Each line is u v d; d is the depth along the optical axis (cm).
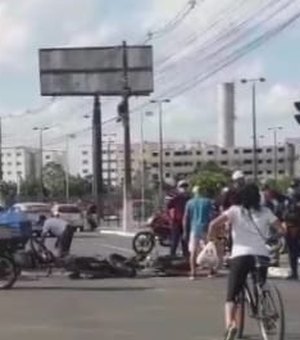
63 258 2195
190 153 15738
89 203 6438
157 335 1311
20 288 1961
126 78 5241
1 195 7244
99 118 6544
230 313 1181
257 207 1173
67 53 6297
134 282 2083
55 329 1379
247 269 1163
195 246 2116
